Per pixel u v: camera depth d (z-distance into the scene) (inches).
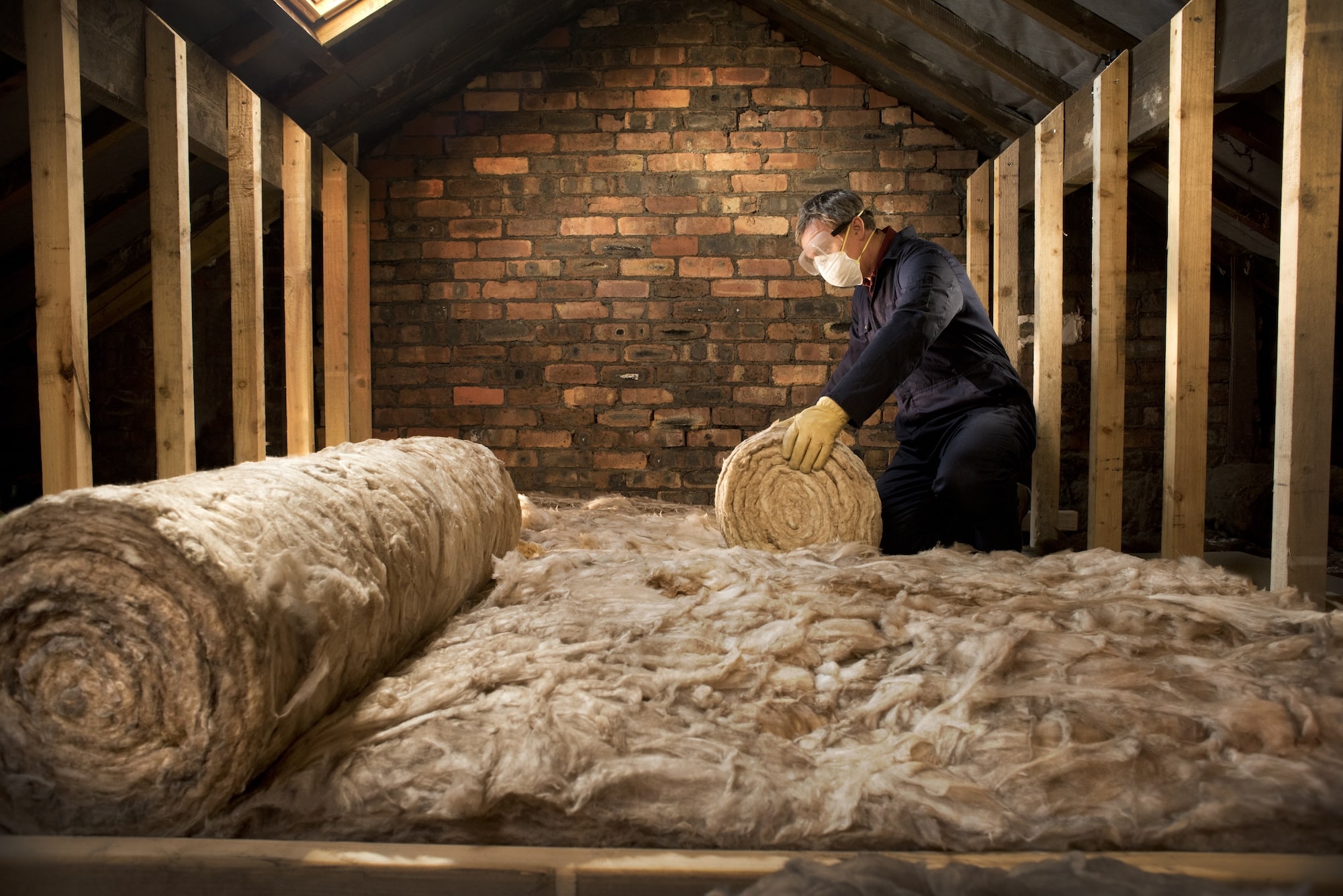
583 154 148.0
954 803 33.0
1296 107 64.1
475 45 130.2
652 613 51.6
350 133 134.2
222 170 118.2
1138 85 93.7
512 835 33.1
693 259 148.4
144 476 140.3
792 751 36.9
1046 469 115.6
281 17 96.4
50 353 64.5
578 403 149.8
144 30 80.7
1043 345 115.0
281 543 36.4
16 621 31.9
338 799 33.6
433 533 51.5
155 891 31.1
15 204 90.8
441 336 149.4
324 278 133.3
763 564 63.2
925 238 146.9
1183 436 80.4
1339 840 31.9
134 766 32.3
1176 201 80.4
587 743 35.7
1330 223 64.1
